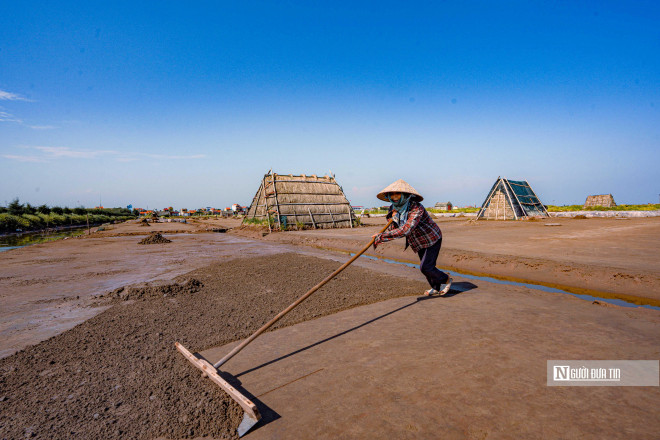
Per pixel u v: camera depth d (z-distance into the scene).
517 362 2.71
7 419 2.12
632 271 5.54
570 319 3.73
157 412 2.16
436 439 1.84
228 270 7.27
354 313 4.15
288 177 22.30
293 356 2.96
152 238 14.62
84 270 7.77
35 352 3.11
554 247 9.27
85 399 2.32
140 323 3.86
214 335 3.46
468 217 35.09
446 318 3.85
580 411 2.05
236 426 2.02
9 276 7.14
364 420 2.03
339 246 11.67
